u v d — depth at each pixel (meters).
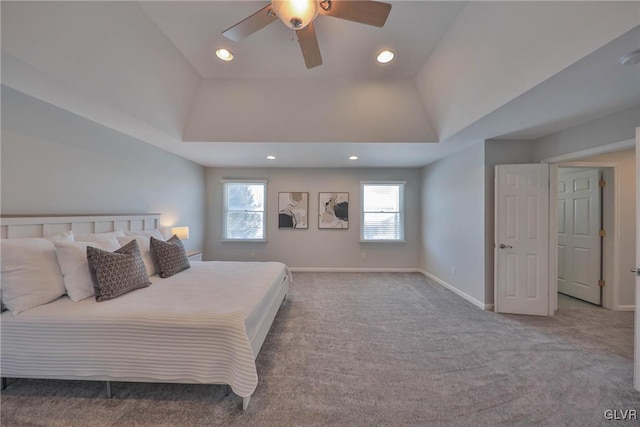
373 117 3.16
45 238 2.03
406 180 5.37
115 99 2.25
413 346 2.39
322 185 5.38
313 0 1.41
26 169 2.08
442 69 2.49
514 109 2.32
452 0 1.82
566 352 2.29
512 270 3.21
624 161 3.34
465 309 3.33
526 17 1.61
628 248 3.34
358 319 3.00
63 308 1.76
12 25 1.45
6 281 1.69
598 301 3.48
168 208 4.03
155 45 2.17
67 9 1.57
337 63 2.56
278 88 2.90
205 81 2.85
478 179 3.44
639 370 1.78
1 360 1.65
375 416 1.57
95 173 2.71
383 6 1.48
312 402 1.68
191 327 1.63
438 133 3.30
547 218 3.12
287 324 2.85
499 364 2.11
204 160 4.70
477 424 1.52
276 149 3.80
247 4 1.86
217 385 1.82
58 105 2.27
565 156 2.89
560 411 1.62
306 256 5.38
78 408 1.60
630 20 1.26
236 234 5.41
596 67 1.62
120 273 2.06
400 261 5.40
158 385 1.81
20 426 1.47
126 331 1.64
